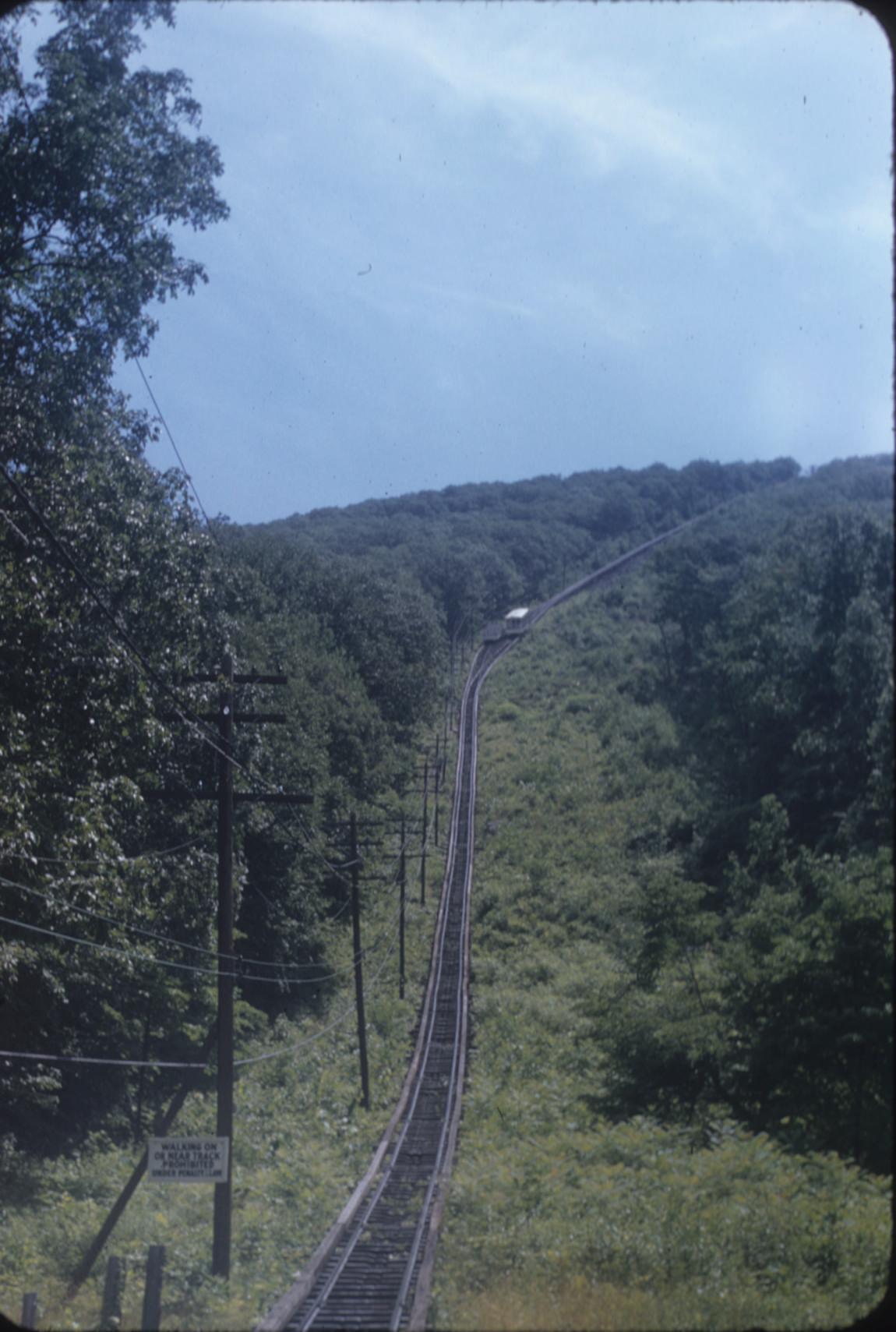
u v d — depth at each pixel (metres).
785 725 36.34
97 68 20.12
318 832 37.12
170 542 22.77
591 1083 25.41
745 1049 19.06
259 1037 32.88
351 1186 21.02
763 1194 12.55
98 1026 24.25
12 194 19.56
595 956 41.75
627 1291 10.16
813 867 21.00
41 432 20.34
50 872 17.91
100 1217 16.75
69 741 19.16
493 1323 9.82
